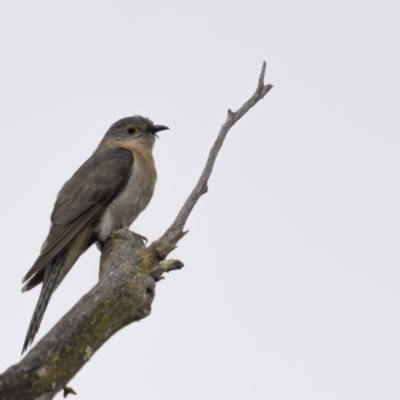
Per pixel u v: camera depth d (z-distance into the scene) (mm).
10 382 7570
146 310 9102
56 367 7887
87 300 8680
